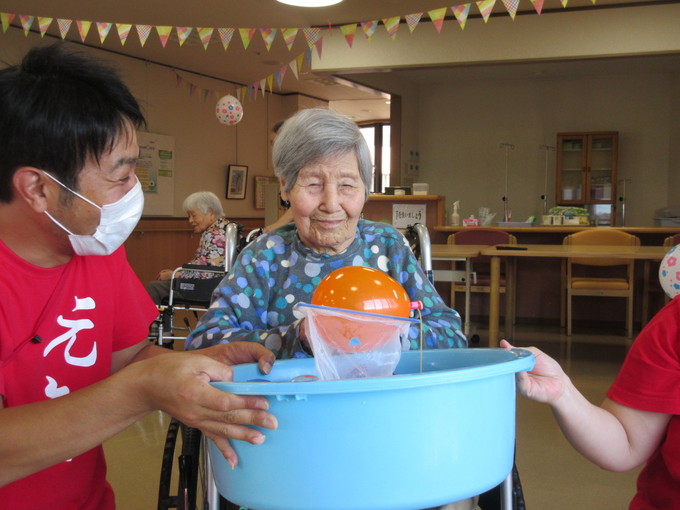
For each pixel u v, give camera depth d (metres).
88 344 0.95
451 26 6.68
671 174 8.66
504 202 9.02
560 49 6.41
